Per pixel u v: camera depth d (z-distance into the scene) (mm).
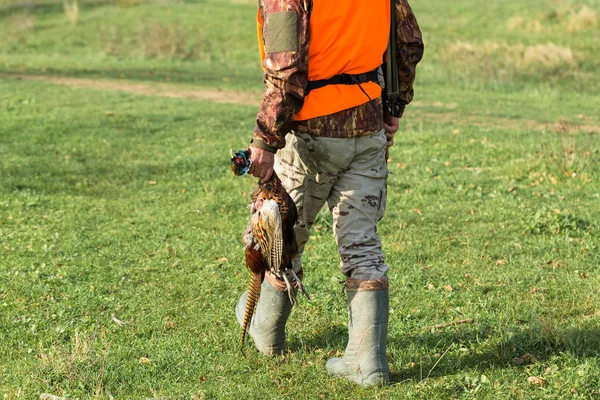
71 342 5391
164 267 7164
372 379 4492
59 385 4641
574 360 4762
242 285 6645
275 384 4695
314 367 4852
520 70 21922
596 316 5668
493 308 5949
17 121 15047
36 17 34625
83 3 36688
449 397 4457
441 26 30109
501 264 7094
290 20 4012
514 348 5004
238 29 30750
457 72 22031
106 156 12422
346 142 4293
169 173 11312
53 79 21984
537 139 13008
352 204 4414
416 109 17266
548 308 5859
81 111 16438
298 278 4543
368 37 4285
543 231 8133
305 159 4355
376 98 4422
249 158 4152
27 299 6289
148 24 31859
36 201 9648
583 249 7449
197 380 4773
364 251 4426
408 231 8266
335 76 4242
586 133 14047
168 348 5273
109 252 7613
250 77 23125
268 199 4332
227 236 8203
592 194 9719
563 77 21406
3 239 8039
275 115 4074
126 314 5992
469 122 15562
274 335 5000
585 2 31781
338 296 6254
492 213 8883
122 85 21203
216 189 10375
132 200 9859
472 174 10891
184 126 15070
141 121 15422
